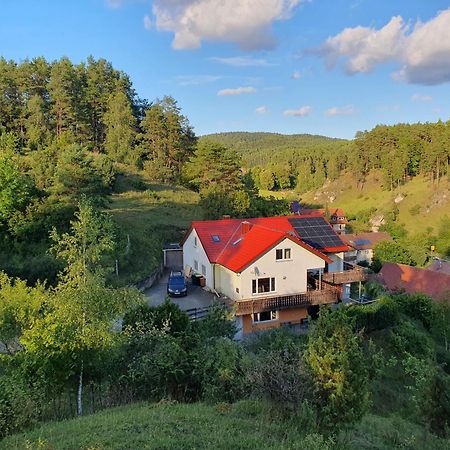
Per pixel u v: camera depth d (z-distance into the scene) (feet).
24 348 50.16
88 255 47.57
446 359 94.22
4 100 231.09
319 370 37.14
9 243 103.30
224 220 120.67
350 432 41.75
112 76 294.46
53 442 33.96
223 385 47.55
